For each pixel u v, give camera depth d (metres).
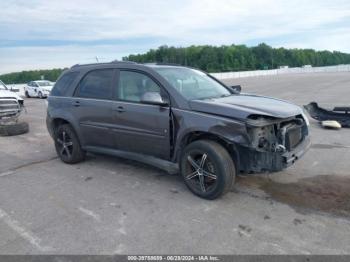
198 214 3.55
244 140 3.50
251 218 3.42
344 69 75.25
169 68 4.73
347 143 6.49
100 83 5.00
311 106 8.88
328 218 3.37
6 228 3.42
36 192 4.40
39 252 2.94
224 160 3.66
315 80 31.97
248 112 3.52
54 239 3.16
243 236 3.08
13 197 4.25
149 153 4.45
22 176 5.12
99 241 3.09
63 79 5.72
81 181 4.77
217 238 3.06
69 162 5.63
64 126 5.57
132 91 4.51
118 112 4.57
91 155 6.16
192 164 3.96
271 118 3.61
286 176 4.59
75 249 2.97
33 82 26.27
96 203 3.96
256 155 3.65
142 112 4.29
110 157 5.96
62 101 5.50
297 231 3.13
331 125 7.94
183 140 3.99
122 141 4.69
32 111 15.17
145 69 4.43
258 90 22.00
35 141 7.93
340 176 4.54
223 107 3.71
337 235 3.04
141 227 3.32
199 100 4.00
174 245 2.97
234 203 3.79
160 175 4.88
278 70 78.00
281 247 2.88
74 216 3.63
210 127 3.67
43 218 3.61
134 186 4.47
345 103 12.92
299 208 3.61
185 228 3.27
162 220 3.45
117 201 3.99
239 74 63.81
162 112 4.09
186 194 4.12
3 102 9.30
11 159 6.22
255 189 4.18
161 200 3.96
